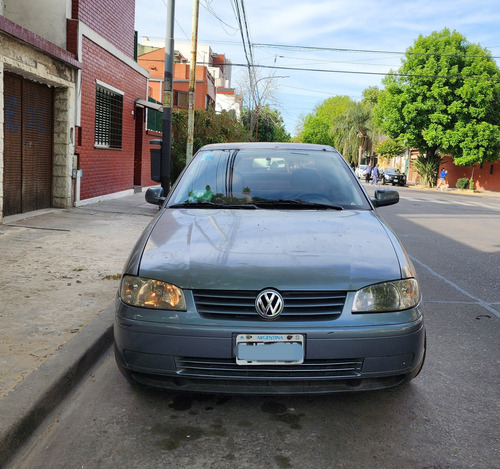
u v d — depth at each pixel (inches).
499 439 107.3
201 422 112.1
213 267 109.0
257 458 98.9
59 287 200.1
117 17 527.2
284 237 122.4
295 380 104.0
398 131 1422.2
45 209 404.5
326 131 3211.1
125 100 567.5
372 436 107.4
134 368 108.1
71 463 96.8
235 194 155.7
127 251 275.1
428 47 1332.4
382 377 108.8
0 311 169.3
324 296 105.8
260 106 1726.1
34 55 342.3
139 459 98.1
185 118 573.9
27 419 104.3
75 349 136.8
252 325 103.0
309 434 107.7
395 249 121.1
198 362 104.8
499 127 1327.5
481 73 1286.9
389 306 107.7
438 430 110.3
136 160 660.7
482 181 1550.2
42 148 396.2
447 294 229.6
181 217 139.1
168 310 106.3
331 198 155.6
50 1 411.2
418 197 955.3
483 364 149.0
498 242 387.9
